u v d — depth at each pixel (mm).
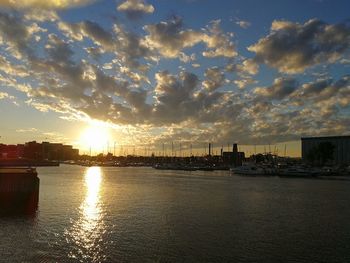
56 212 65125
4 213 62594
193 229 52969
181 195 96000
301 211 70500
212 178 179875
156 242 45625
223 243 45531
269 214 66562
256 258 40000
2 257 38906
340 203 83000
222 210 70625
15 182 67250
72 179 156125
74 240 46031
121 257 39719
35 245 43438
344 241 47125
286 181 161500
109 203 78688
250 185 134125
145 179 164500
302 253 41906
